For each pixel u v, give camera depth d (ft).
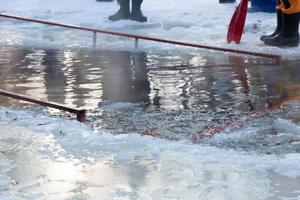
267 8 59.98
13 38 48.42
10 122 21.81
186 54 39.81
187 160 16.98
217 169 16.17
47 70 34.32
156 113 23.93
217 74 32.60
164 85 29.73
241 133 20.45
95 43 44.11
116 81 30.73
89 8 65.51
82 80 31.19
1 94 25.23
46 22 47.39
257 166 16.39
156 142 18.88
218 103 25.68
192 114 23.71
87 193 14.61
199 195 14.34
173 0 72.64
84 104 25.68
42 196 14.46
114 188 14.92
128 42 45.39
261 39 43.96
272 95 27.12
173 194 14.44
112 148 18.22
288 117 22.97
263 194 14.33
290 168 16.12
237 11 43.32
